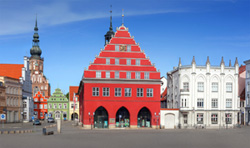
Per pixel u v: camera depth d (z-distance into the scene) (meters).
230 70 89.81
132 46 86.19
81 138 49.03
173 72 95.94
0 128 79.19
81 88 106.56
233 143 43.03
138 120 85.38
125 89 83.88
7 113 114.06
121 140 45.88
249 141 45.81
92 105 82.19
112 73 84.25
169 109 86.75
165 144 41.12
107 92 83.12
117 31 86.50
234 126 88.50
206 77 88.62
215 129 80.12
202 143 42.72
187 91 87.56
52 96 159.75
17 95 122.69
